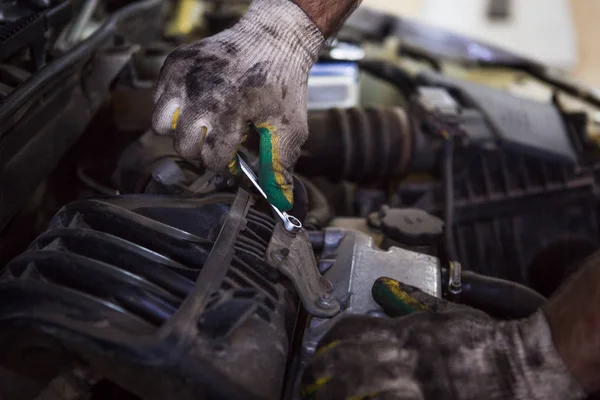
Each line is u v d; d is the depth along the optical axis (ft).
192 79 2.60
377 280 2.64
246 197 2.61
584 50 10.95
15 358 2.03
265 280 2.34
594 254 2.14
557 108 5.33
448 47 7.22
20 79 3.14
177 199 2.54
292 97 2.77
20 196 2.80
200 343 1.94
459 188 4.86
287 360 2.39
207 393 1.99
